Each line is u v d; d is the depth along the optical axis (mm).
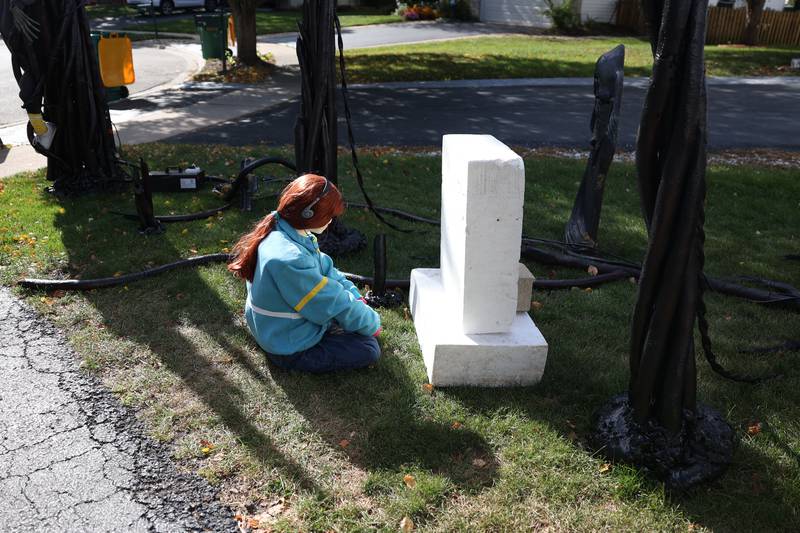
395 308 4594
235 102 13211
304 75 5086
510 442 3248
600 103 5336
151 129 10617
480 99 14016
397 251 5582
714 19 26188
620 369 3895
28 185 6980
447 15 33594
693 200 2688
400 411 3439
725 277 5277
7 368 3734
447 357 3605
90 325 4227
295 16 32719
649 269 2838
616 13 29203
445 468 3059
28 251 5238
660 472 2986
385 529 2697
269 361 3873
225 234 5766
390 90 14914
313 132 5125
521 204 3422
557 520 2793
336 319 3621
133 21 28188
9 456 3068
